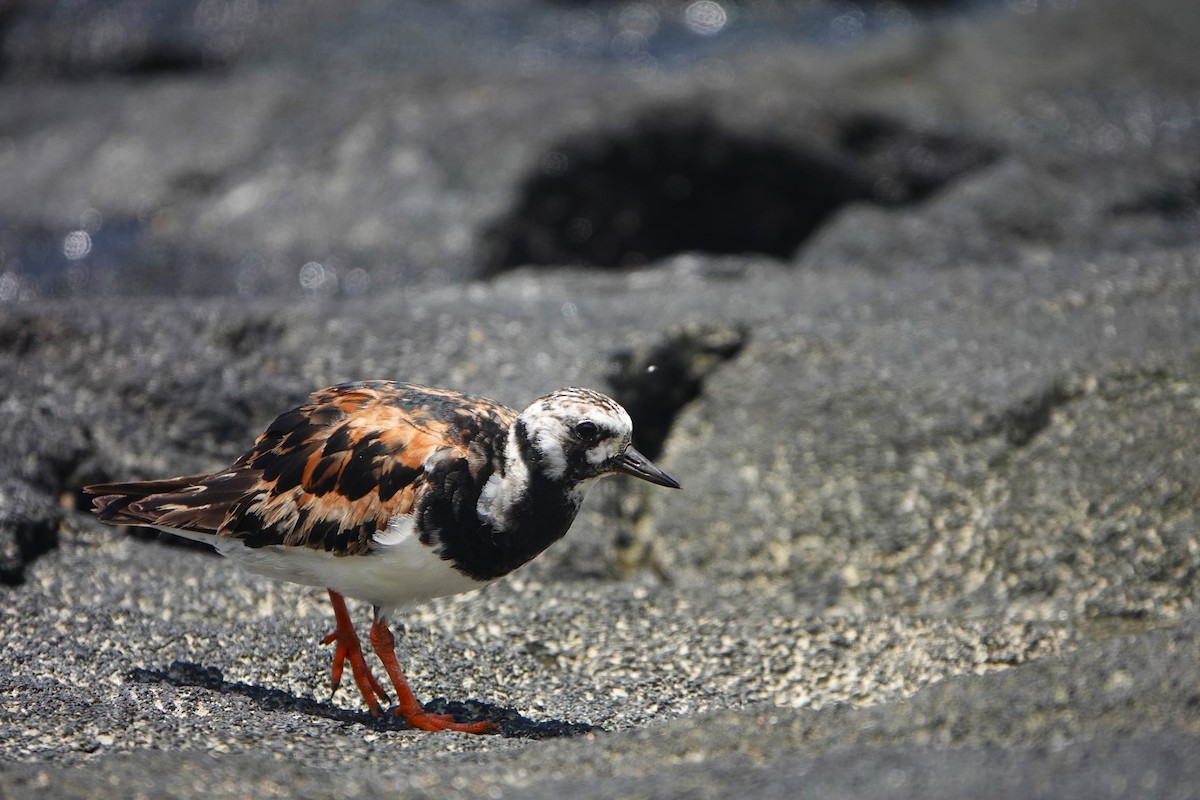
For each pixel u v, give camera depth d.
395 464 10.55
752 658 11.99
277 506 10.72
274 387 15.20
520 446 10.88
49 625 11.76
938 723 9.02
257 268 24.12
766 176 25.55
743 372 15.61
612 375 15.59
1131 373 14.18
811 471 14.30
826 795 8.11
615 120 24.98
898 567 13.34
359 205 24.81
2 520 12.72
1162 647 9.59
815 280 18.31
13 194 27.16
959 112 29.72
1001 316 15.55
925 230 23.11
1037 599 12.75
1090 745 8.40
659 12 37.44
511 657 11.95
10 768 9.02
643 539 14.52
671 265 20.19
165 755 9.44
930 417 14.28
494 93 26.91
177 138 27.77
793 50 33.47
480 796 8.66
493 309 16.91
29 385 14.70
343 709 11.02
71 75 35.66
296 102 28.09
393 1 37.06
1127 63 31.14
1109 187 24.41
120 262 24.95
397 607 11.16
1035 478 13.59
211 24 36.34
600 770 9.07
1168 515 12.94
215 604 12.41
